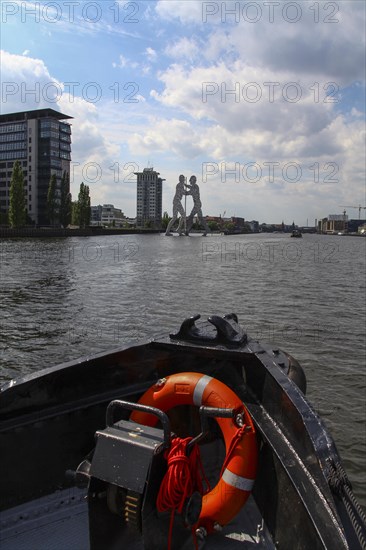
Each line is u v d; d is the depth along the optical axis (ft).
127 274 105.50
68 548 9.54
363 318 55.62
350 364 36.76
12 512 10.42
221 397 9.98
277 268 132.87
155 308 60.59
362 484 21.22
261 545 9.39
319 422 8.57
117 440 8.47
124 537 8.93
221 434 11.34
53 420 10.77
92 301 65.62
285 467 8.52
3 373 34.30
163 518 8.40
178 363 11.86
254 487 10.48
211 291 78.13
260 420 10.05
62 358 37.91
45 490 10.91
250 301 68.39
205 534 9.30
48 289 77.97
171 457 8.38
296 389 9.50
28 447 10.57
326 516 7.37
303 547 7.85
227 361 11.55
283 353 13.74
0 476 10.36
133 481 8.00
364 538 7.00
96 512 8.56
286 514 8.57
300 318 55.36
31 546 9.59
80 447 11.19
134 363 11.62
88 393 11.27
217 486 9.55
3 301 64.85
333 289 84.74
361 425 26.43
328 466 7.71
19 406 10.44
